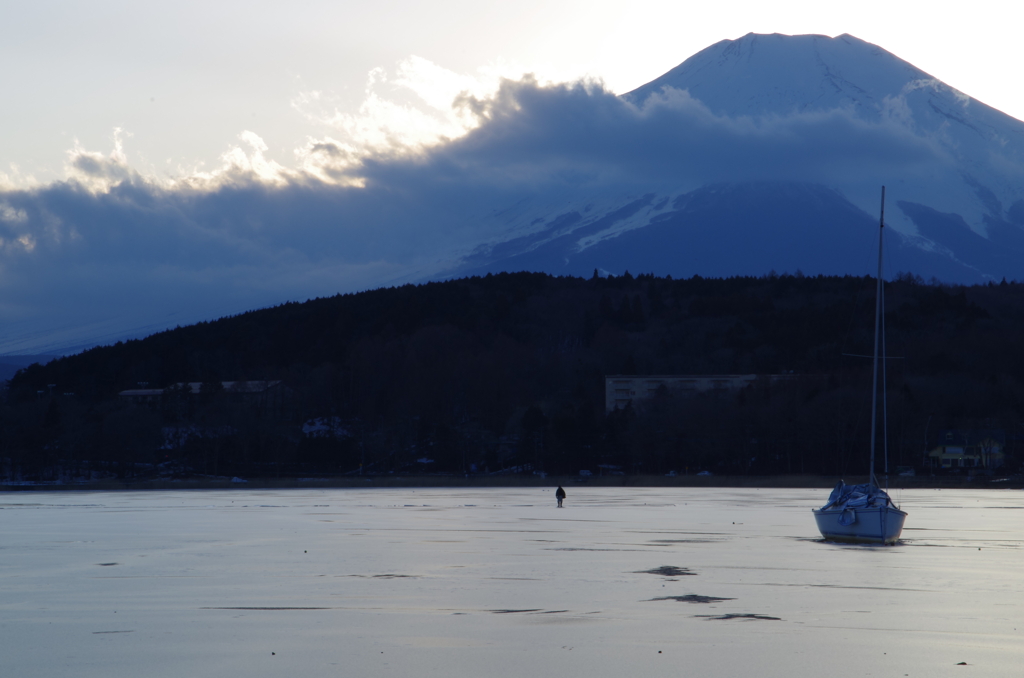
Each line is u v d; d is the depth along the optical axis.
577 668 42.09
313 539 95.75
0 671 41.94
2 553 83.25
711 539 96.06
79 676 41.16
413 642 46.91
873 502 93.12
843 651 45.25
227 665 42.78
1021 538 98.31
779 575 69.00
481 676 40.84
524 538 96.75
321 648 45.69
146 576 68.12
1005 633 49.16
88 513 141.00
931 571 71.69
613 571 70.75
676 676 40.91
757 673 41.47
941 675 41.31
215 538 97.19
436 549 86.00
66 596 59.69
